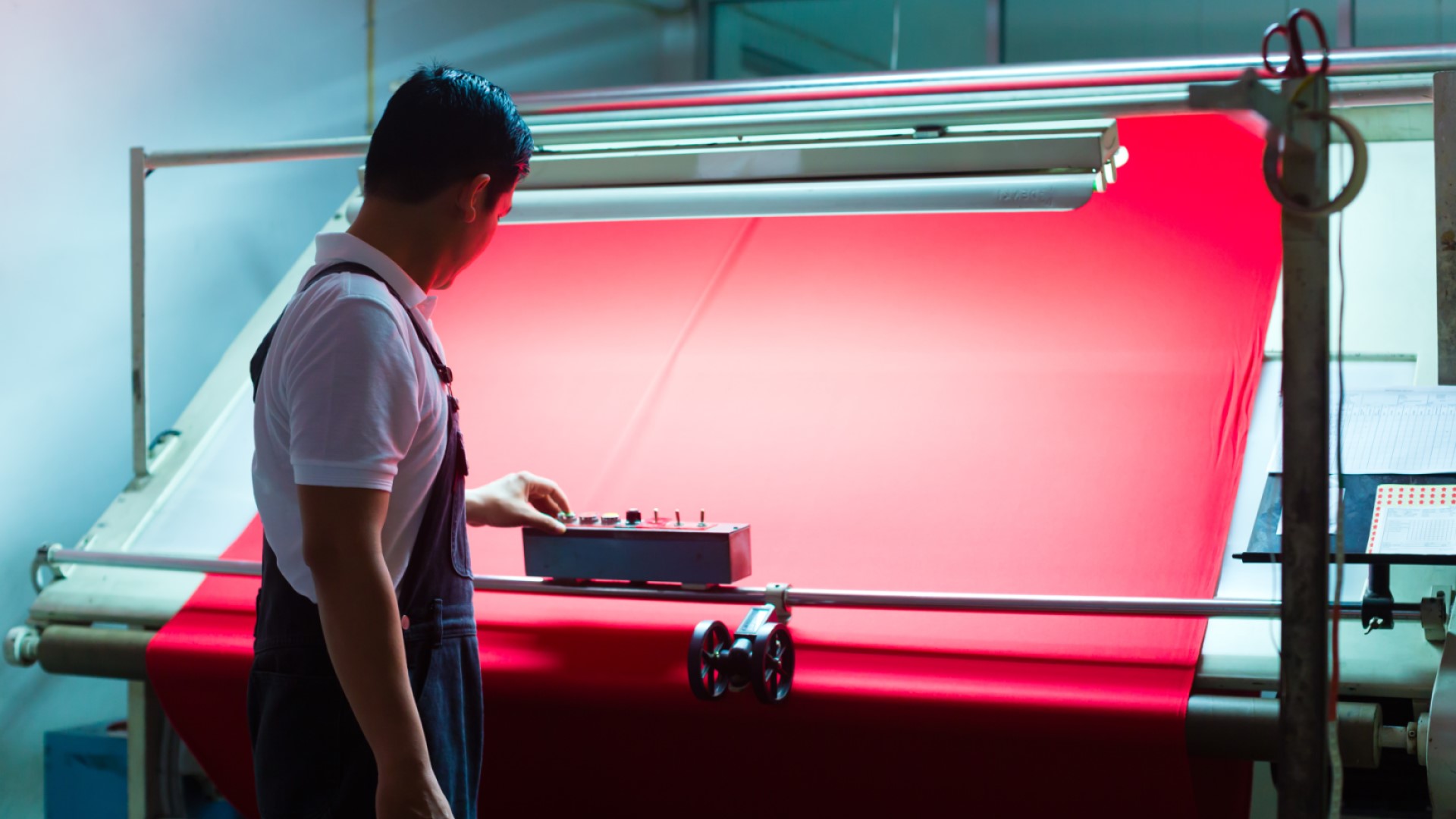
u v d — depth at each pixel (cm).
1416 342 206
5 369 281
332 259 120
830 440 210
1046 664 162
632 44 504
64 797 266
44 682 292
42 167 287
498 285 271
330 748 119
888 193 197
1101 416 202
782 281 252
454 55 417
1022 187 190
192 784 242
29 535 288
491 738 185
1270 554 160
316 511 106
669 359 237
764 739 172
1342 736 150
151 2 312
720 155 203
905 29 484
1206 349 211
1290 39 112
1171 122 278
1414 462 167
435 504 124
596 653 177
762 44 509
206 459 248
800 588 173
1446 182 190
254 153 230
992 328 227
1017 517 188
